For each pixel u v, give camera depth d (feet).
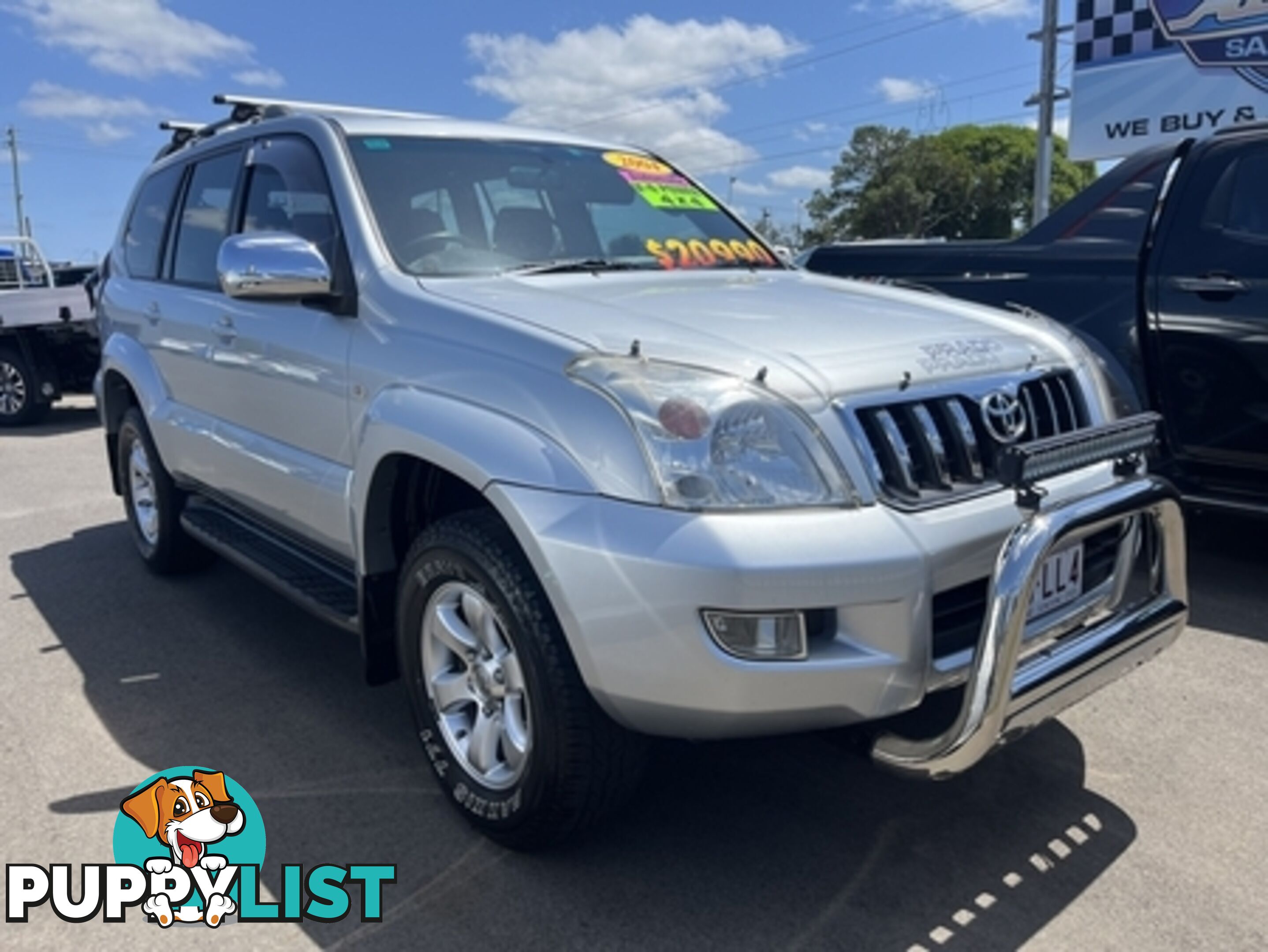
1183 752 9.96
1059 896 7.86
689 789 9.36
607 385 7.25
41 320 32.40
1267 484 14.12
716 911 7.73
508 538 7.76
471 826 8.68
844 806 9.11
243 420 11.90
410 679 9.06
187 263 13.89
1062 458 7.29
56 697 11.57
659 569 6.72
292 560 11.92
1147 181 15.24
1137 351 14.84
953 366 8.17
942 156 185.78
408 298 9.16
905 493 7.32
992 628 6.92
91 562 16.83
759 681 6.70
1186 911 7.66
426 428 8.25
